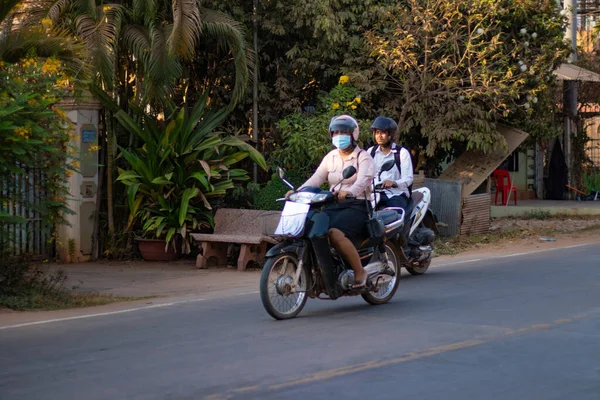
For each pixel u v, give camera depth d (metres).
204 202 14.27
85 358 7.05
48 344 7.69
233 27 14.76
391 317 8.57
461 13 16.86
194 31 13.67
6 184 10.37
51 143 10.45
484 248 15.28
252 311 9.23
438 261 13.57
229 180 14.66
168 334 8.00
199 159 14.53
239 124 16.83
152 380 6.25
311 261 8.76
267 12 16.12
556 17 17.73
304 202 8.59
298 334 7.82
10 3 10.98
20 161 10.24
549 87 17.98
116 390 6.00
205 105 15.80
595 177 24.80
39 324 8.76
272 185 15.44
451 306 9.12
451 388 5.86
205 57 16.47
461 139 16.77
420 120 16.88
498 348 7.01
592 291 9.84
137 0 13.90
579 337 7.39
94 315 9.28
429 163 18.92
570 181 24.45
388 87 17.23
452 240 16.12
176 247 14.79
